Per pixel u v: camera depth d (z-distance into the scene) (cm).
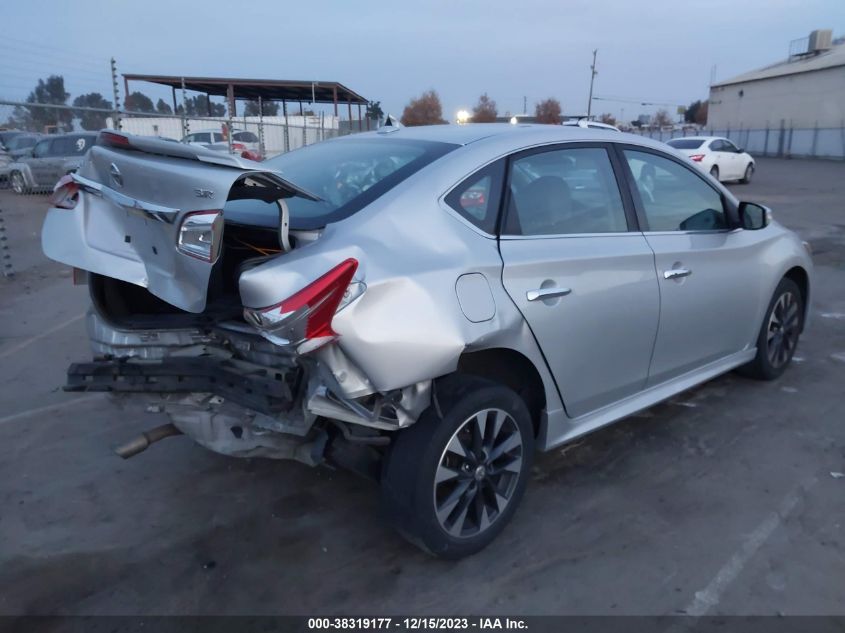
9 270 891
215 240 257
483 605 288
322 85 3047
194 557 322
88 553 325
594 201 365
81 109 1041
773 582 299
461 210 309
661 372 402
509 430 319
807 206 1622
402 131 393
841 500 361
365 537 336
